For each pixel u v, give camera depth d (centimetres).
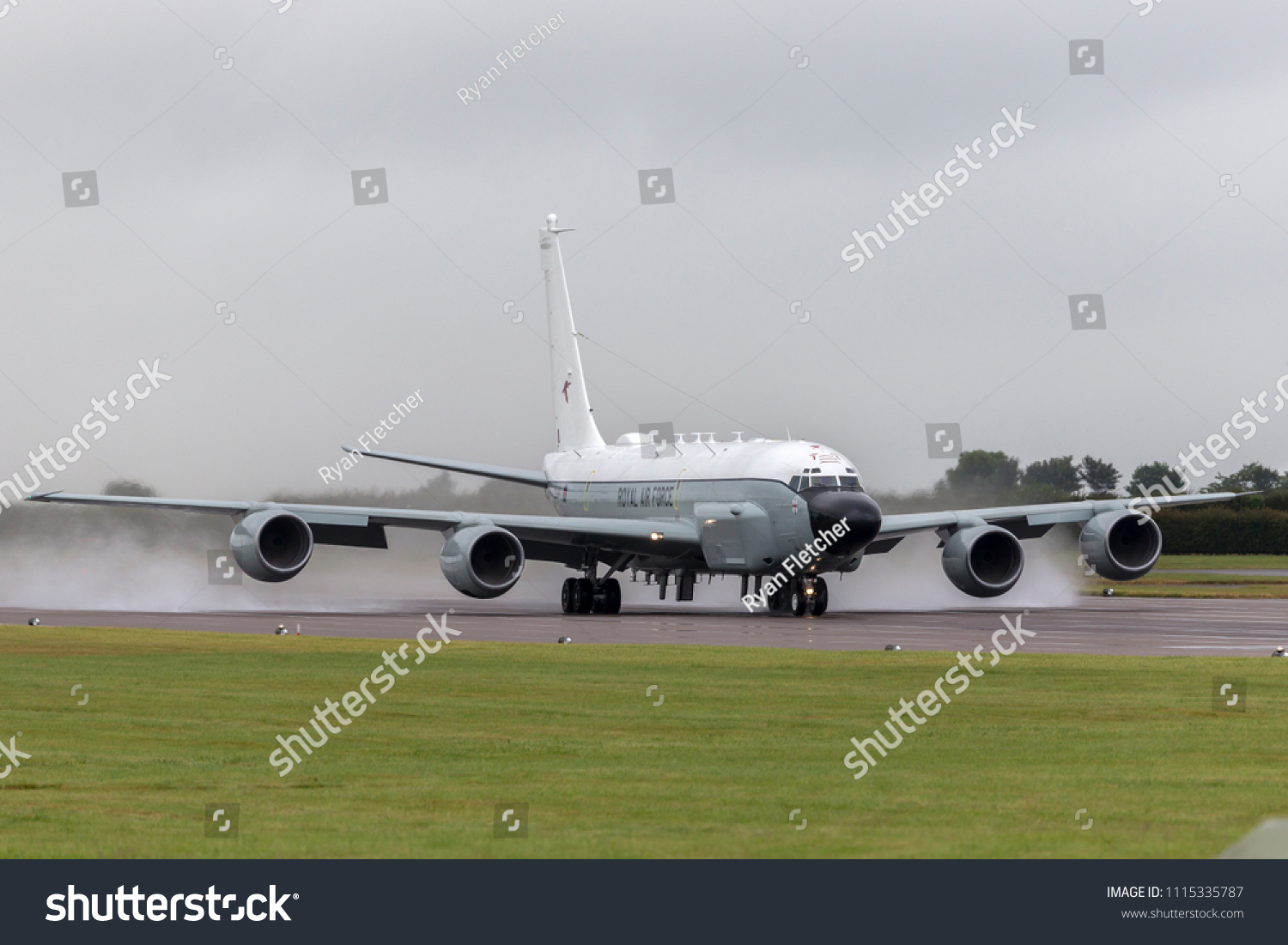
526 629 10569
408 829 3256
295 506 12219
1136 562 13262
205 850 3084
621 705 5634
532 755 4356
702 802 3562
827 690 6131
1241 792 3653
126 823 3353
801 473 12494
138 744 4597
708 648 8462
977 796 3619
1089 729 4925
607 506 15200
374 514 12312
